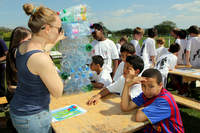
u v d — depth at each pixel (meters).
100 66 2.62
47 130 1.29
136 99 1.62
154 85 1.45
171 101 1.44
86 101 1.87
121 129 1.25
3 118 2.94
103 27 3.27
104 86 2.50
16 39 1.89
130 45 2.40
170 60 3.46
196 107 2.33
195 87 4.65
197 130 2.77
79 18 1.92
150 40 4.21
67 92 2.13
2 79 3.49
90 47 2.05
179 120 1.49
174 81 4.40
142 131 1.66
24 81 1.15
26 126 1.20
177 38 4.52
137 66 1.77
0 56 3.35
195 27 3.92
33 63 1.09
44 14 1.12
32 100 1.18
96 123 1.35
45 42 1.22
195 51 4.00
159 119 1.39
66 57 2.11
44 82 1.14
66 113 1.56
